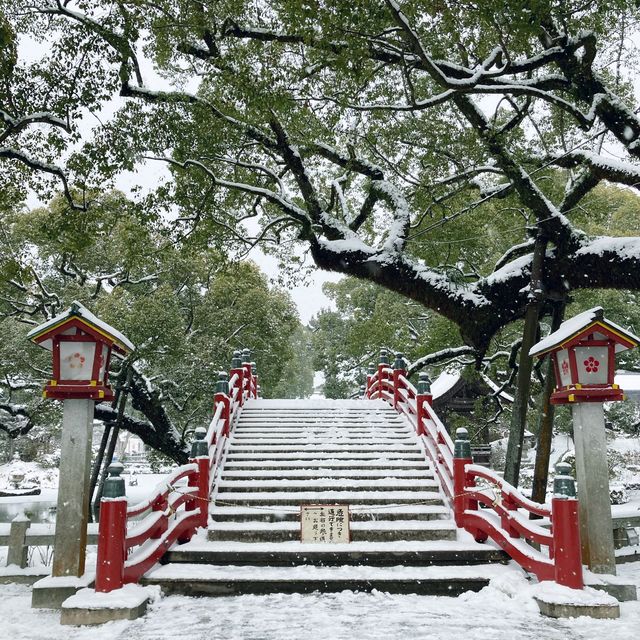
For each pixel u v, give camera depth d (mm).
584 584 6062
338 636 5082
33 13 11219
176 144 12602
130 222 14328
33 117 10422
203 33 11719
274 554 7250
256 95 11086
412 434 11586
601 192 24766
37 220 19719
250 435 11570
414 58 10883
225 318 23156
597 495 6625
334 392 41062
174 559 7336
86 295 21109
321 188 19312
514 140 14719
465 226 17109
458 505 8289
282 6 10742
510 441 11219
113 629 5301
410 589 6645
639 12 11508
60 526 6285
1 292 18844
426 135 14219
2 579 7340
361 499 8883
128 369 18375
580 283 12734
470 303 13656
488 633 5133
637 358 26219
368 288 29531
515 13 8750
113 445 18562
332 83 12047
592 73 11250
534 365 16578
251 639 5020
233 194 15219
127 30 10883
